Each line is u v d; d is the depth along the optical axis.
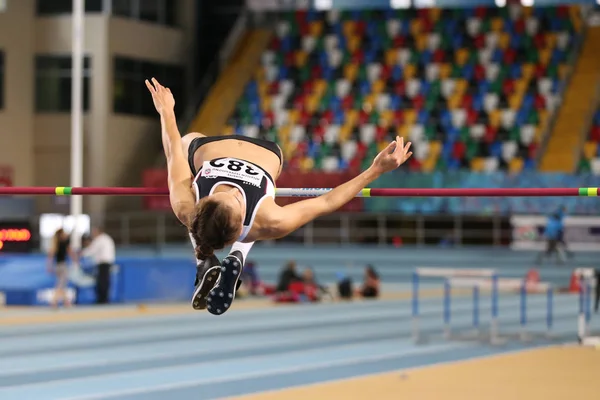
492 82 34.47
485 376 11.89
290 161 33.72
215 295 5.71
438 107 34.16
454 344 15.25
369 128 34.03
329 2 37.16
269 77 35.81
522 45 35.12
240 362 13.18
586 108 33.41
